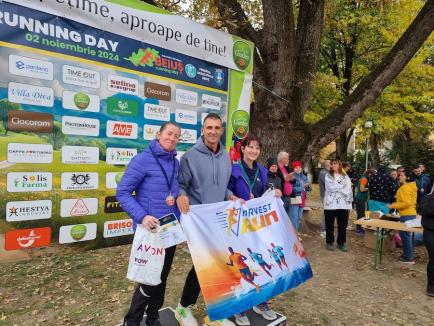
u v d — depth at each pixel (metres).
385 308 4.58
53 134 3.95
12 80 3.65
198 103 5.29
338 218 7.23
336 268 6.10
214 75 5.45
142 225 2.80
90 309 4.32
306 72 7.48
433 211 4.85
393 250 7.55
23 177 3.77
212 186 3.23
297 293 4.95
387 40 13.70
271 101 6.95
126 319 2.98
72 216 4.15
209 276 2.90
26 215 3.81
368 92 6.82
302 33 7.62
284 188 6.49
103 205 4.41
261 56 7.37
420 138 23.16
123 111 4.50
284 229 3.56
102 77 4.29
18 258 3.78
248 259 3.16
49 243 3.99
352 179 11.86
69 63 4.03
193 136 5.26
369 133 14.52
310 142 7.02
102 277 5.36
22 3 3.66
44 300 4.56
